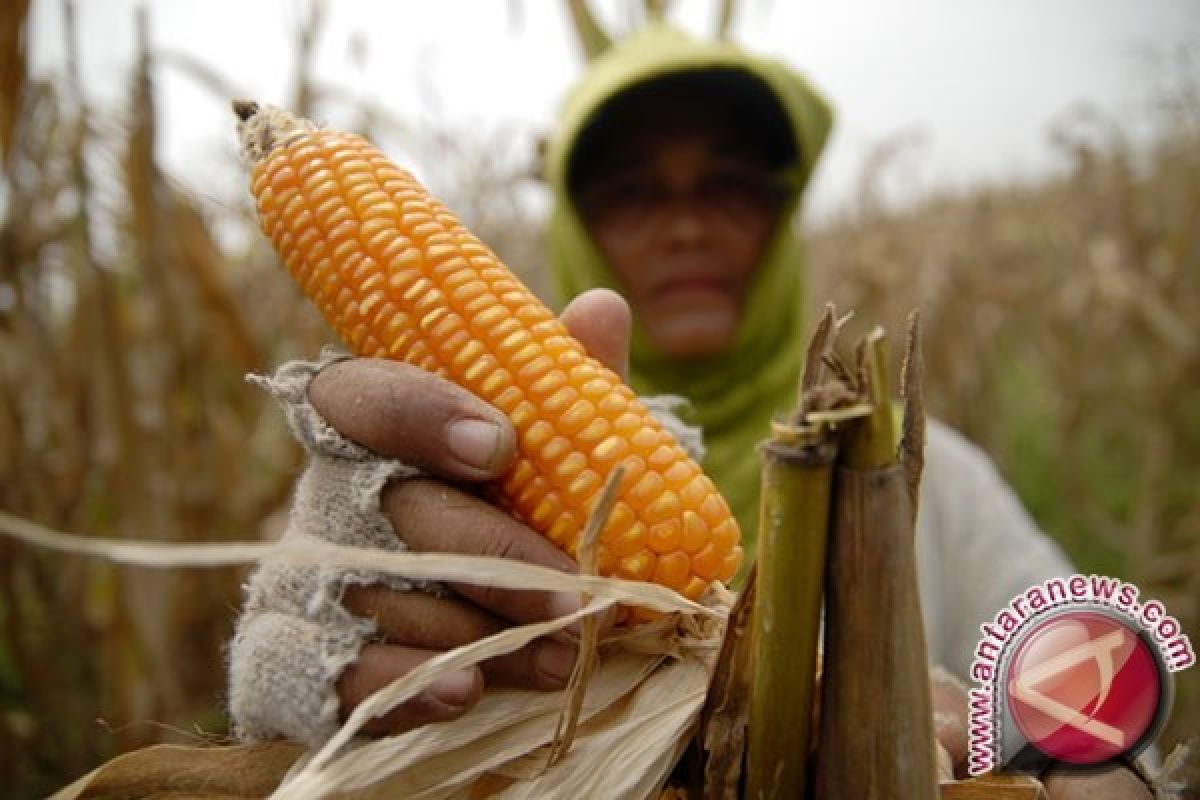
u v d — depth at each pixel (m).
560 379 0.26
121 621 0.76
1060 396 1.62
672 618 0.27
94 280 0.71
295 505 0.28
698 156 0.58
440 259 0.27
